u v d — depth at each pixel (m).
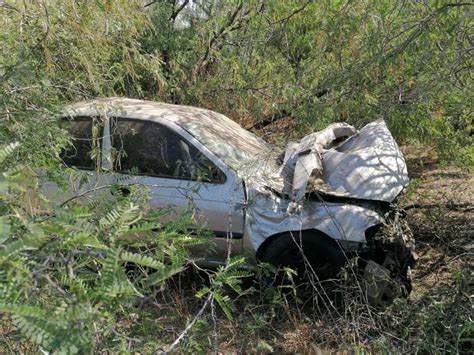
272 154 5.25
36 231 1.79
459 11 4.84
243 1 7.55
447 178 7.70
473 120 6.66
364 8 5.52
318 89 5.76
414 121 6.18
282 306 3.96
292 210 4.41
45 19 4.42
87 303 1.70
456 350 3.25
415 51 5.20
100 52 5.08
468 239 5.40
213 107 7.45
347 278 3.96
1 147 2.54
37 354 2.08
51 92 3.88
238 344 3.63
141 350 2.28
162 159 4.66
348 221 4.32
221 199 4.47
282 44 6.90
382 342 3.39
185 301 3.90
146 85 6.91
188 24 8.03
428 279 4.83
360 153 4.79
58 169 3.16
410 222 5.62
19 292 1.64
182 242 2.56
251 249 4.47
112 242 1.91
